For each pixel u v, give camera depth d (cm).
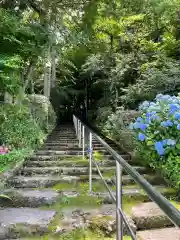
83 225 254
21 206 323
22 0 505
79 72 1528
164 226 263
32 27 469
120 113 774
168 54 905
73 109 1984
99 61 1141
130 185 398
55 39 499
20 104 555
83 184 405
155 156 367
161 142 336
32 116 764
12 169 433
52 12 529
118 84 1101
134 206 300
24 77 546
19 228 251
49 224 255
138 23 1008
